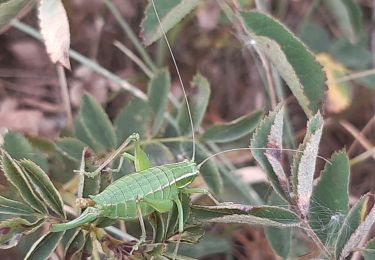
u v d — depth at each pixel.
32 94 0.15
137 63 0.15
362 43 0.16
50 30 0.08
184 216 0.07
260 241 0.13
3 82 0.15
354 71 0.15
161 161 0.10
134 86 0.15
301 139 0.15
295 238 0.11
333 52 0.16
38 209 0.07
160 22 0.09
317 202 0.08
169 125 0.11
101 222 0.08
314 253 0.10
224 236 0.13
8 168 0.07
